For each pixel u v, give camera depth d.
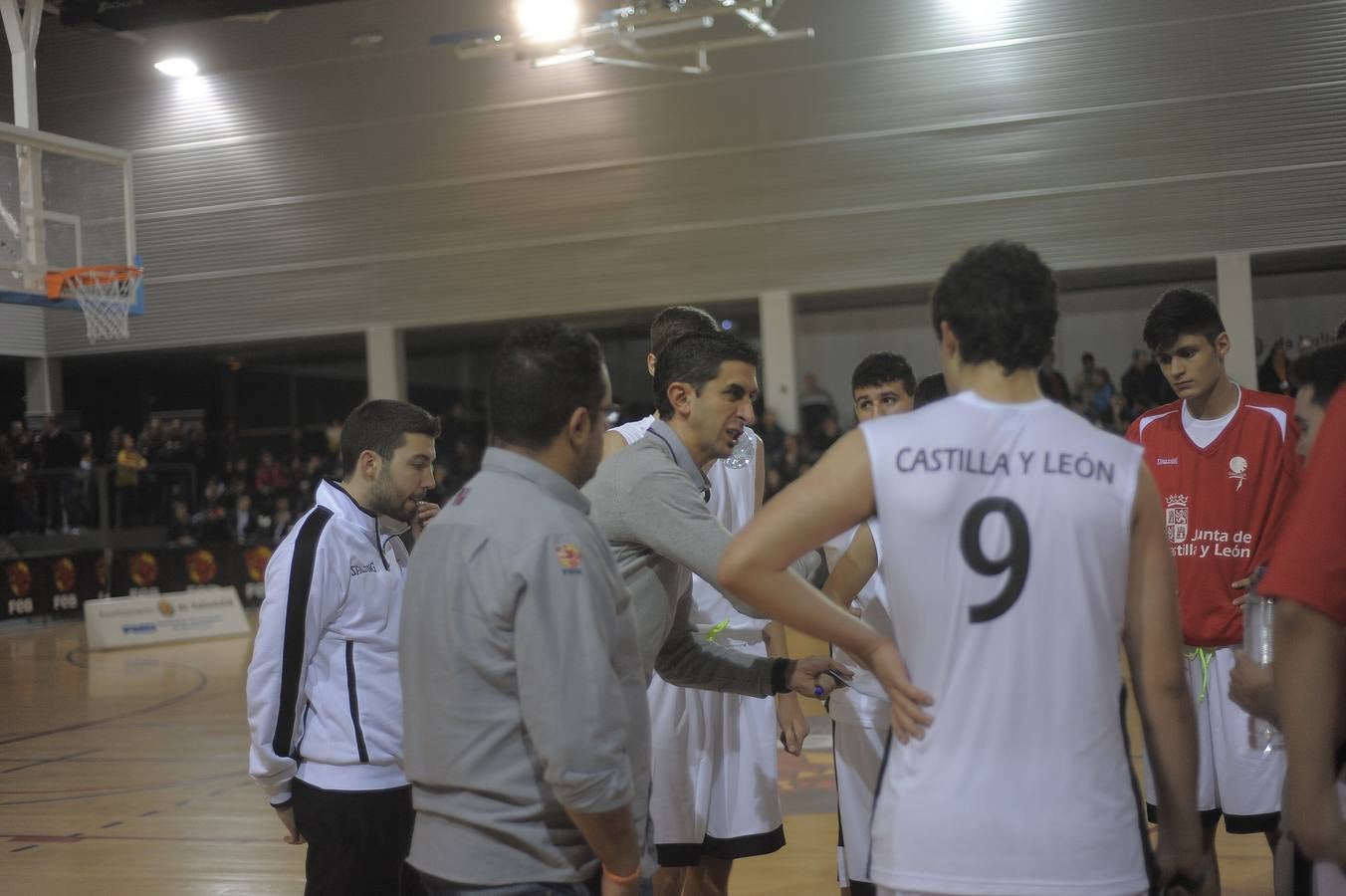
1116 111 12.71
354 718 2.26
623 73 13.84
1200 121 12.55
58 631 12.23
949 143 13.09
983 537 1.38
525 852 1.54
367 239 14.65
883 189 13.27
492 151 14.27
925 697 1.40
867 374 2.89
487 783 1.54
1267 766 2.60
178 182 15.12
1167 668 1.42
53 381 15.48
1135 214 12.72
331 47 14.59
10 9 8.69
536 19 12.23
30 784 5.57
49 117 15.42
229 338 15.05
